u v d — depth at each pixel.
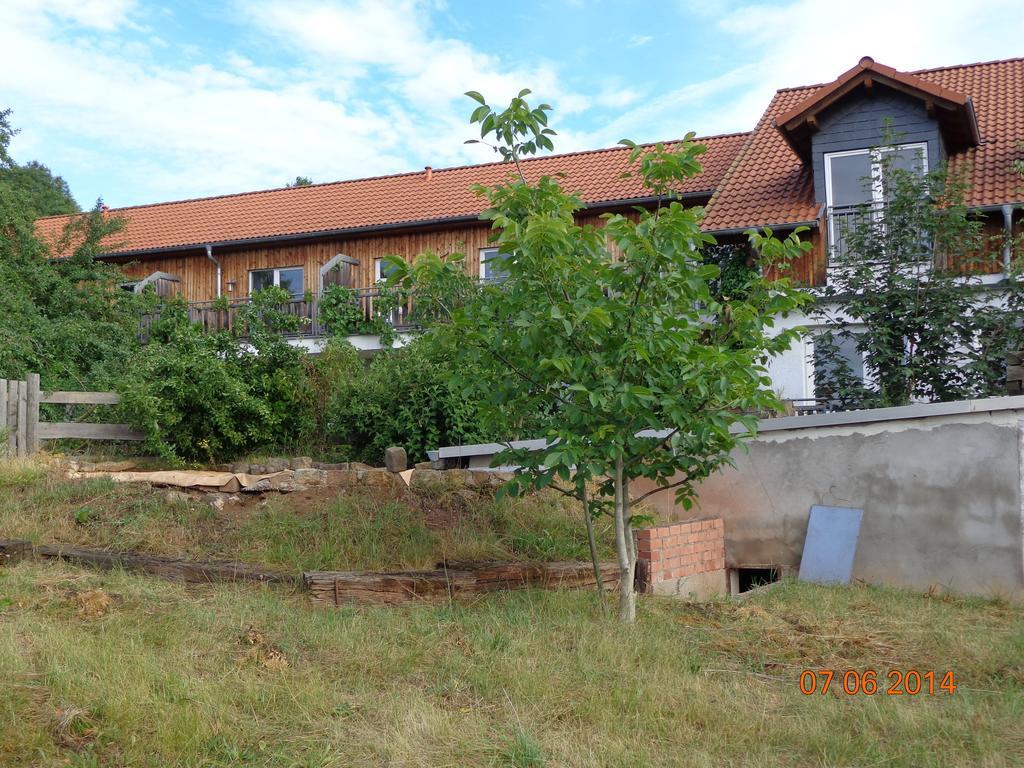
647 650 6.12
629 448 6.97
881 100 16.23
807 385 15.03
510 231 6.40
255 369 13.11
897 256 12.05
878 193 15.91
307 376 13.69
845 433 9.74
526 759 4.37
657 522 9.91
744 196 17.08
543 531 9.04
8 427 11.24
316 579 7.27
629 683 5.43
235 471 11.77
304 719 4.80
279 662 5.59
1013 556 8.90
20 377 13.33
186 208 25.73
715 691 5.45
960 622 7.52
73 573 7.41
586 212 19.86
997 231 15.23
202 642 5.87
